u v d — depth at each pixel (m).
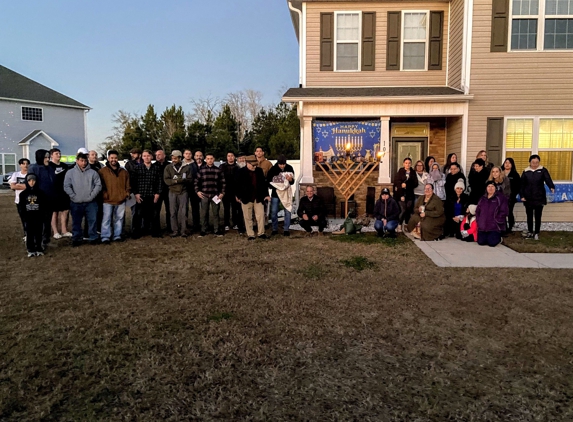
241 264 6.64
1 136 28.73
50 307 4.78
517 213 10.84
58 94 32.31
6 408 2.83
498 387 3.10
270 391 3.05
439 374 3.29
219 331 4.09
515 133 10.87
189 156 9.44
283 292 5.27
